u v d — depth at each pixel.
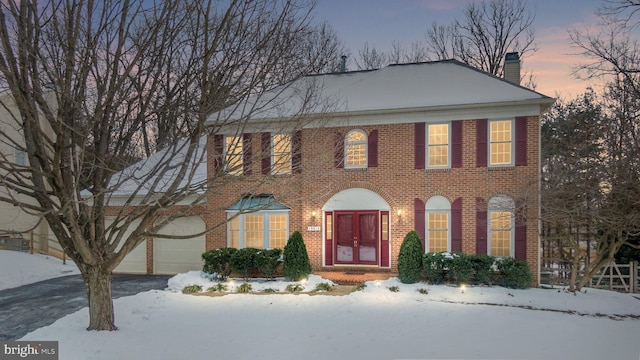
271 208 18.50
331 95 18.02
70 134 8.94
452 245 16.98
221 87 9.21
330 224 18.25
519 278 15.34
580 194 14.76
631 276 16.41
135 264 20.33
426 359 8.59
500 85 17.69
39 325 11.35
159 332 10.24
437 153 17.36
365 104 17.91
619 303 13.97
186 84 9.23
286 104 18.12
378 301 13.64
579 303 13.84
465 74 18.91
